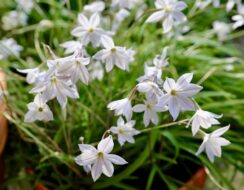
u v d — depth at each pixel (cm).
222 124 52
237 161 49
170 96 31
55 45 53
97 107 48
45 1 61
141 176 48
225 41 64
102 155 32
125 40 48
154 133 44
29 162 50
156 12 38
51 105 44
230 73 54
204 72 52
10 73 46
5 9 65
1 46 50
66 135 44
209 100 51
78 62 31
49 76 31
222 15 64
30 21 64
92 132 45
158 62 37
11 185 52
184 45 59
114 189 46
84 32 37
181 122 35
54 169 46
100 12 52
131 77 49
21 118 48
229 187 44
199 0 50
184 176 48
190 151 45
